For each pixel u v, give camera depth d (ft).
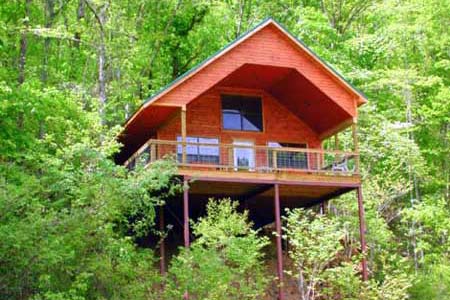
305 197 82.07
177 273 58.54
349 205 88.58
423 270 90.94
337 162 80.38
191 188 74.23
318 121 83.05
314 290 72.43
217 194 78.02
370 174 97.45
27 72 85.66
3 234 48.55
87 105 92.84
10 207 50.62
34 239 50.24
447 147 110.63
